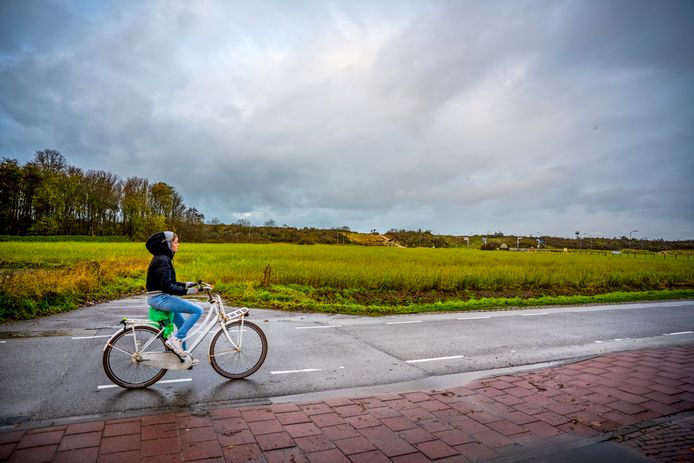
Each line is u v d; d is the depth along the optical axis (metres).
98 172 85.75
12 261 23.77
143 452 3.72
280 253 38.59
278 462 3.64
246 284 15.31
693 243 145.00
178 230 89.69
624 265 32.97
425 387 5.86
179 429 4.24
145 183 91.31
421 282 17.30
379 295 15.47
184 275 17.33
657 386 5.98
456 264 29.55
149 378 5.52
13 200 71.56
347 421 4.57
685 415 4.95
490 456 3.88
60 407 4.71
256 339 6.11
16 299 10.04
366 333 9.34
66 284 12.16
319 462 3.67
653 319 12.60
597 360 7.41
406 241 145.75
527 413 4.93
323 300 14.05
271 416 4.64
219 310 5.95
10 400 4.85
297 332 9.20
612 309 14.65
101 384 5.49
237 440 4.04
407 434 4.29
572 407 5.14
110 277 16.00
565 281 21.45
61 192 75.44
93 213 83.25
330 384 5.85
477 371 6.75
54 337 7.86
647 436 4.38
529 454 3.94
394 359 7.27
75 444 3.83
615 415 4.92
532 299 16.11
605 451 4.02
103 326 8.90
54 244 48.03
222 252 38.66
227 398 5.19
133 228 83.31
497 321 11.46
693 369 6.87
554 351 8.25
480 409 5.03
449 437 4.25
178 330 5.59
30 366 6.11
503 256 48.72
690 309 15.16
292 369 6.49
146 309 11.14
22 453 3.63
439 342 8.69
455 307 13.84
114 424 4.30
